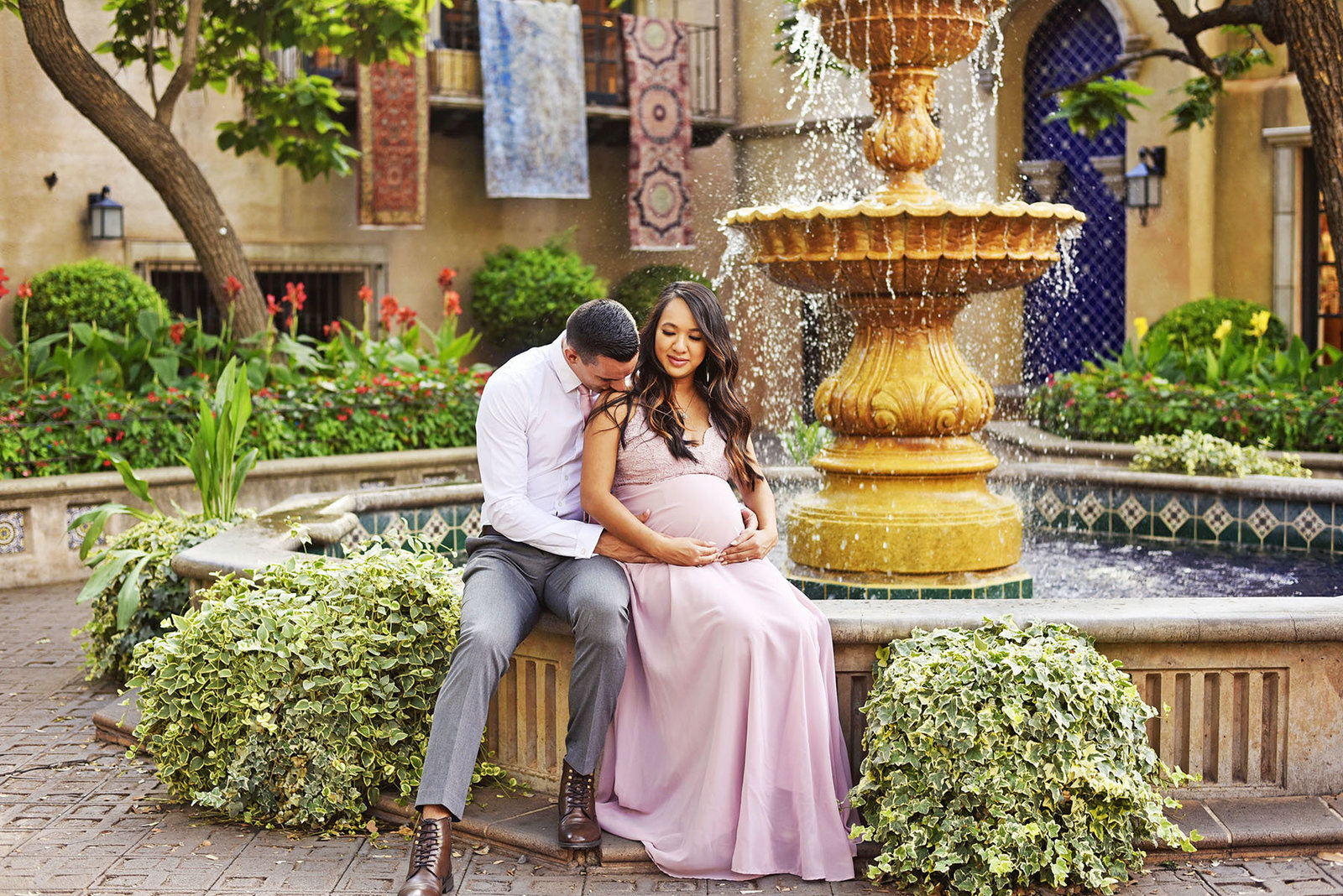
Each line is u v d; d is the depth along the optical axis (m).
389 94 14.01
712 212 15.88
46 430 8.05
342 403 9.41
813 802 3.32
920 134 4.98
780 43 9.00
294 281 14.60
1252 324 11.31
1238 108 12.59
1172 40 12.49
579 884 3.29
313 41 9.98
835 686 3.49
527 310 14.56
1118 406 9.90
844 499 5.12
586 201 16.12
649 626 3.47
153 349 9.20
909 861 3.19
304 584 3.90
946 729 3.18
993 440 10.86
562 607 3.47
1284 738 3.59
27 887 3.26
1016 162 13.79
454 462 9.61
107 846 3.56
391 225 14.19
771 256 4.85
